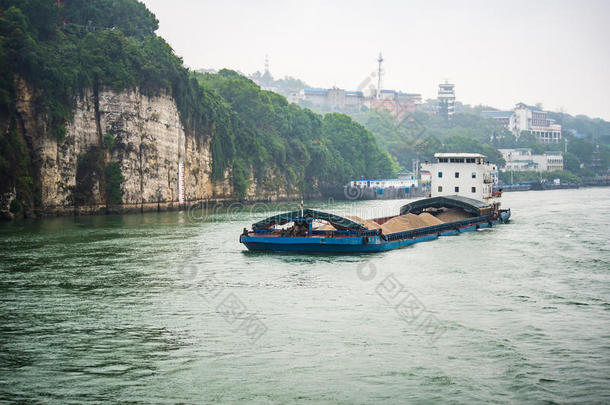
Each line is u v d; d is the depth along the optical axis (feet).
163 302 152.46
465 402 96.63
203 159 525.34
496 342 122.72
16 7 387.96
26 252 225.56
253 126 647.56
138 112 438.40
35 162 372.38
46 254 221.46
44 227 313.73
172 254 224.33
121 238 270.26
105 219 372.17
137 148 437.58
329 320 137.18
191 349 118.52
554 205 530.68
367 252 227.81
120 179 424.46
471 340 123.85
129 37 479.00
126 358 113.80
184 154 492.54
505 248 241.55
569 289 167.32
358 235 228.43
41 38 409.28
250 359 113.39
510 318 139.23
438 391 100.27
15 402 95.86
